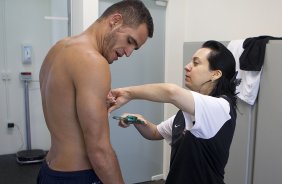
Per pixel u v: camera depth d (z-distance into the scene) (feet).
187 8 10.76
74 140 3.55
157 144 11.24
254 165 6.71
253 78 6.51
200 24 10.25
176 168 4.06
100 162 3.25
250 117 6.75
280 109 6.10
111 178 3.32
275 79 6.15
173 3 10.52
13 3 11.82
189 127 3.72
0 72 11.96
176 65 10.87
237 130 7.01
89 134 3.20
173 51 10.75
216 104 3.66
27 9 12.07
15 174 10.54
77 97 3.22
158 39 10.64
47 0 12.31
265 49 6.29
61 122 3.53
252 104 6.63
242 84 6.70
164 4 10.52
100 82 3.19
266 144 6.41
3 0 11.64
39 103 12.74
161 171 11.45
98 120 3.18
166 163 11.32
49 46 12.63
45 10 12.36
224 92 4.11
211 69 4.11
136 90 3.79
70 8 9.59
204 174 3.90
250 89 6.52
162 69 10.87
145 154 10.98
